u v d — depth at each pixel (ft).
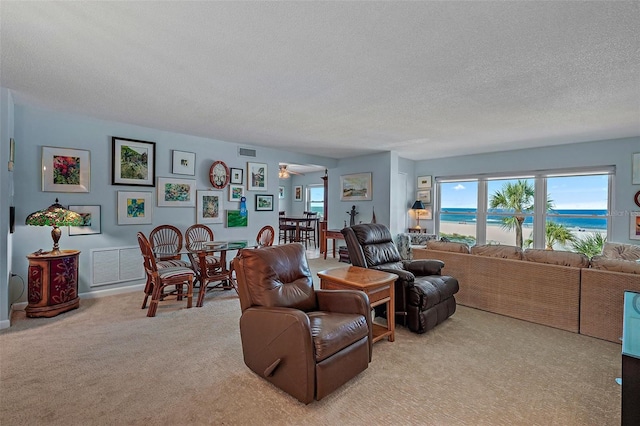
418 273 11.62
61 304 11.18
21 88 9.81
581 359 8.18
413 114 11.98
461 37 6.57
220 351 8.54
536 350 8.69
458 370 7.64
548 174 18.21
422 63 7.78
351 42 6.82
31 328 9.91
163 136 15.43
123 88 9.70
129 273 14.35
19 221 11.78
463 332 9.93
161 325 10.33
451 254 12.76
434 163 23.40
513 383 7.08
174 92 9.98
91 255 13.38
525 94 9.75
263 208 19.58
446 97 10.12
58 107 11.73
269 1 5.43
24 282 11.85
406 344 9.08
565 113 11.62
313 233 32.53
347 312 7.72
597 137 15.70
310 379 6.07
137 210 14.62
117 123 13.92
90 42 6.91
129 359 8.02
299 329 6.14
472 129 14.24
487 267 11.79
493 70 8.11
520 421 5.82
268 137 16.56
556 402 6.40
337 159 23.94
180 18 5.98
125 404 6.20
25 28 6.35
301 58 7.59
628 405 4.75
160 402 6.28
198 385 6.89
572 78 8.51
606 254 13.97
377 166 21.31
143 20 6.05
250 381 7.07
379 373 7.49
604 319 9.31
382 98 10.29
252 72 8.41
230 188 18.03
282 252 8.17
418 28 6.25
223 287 14.98
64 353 8.29
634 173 15.49
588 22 5.95
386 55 7.39
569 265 10.20
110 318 10.90
